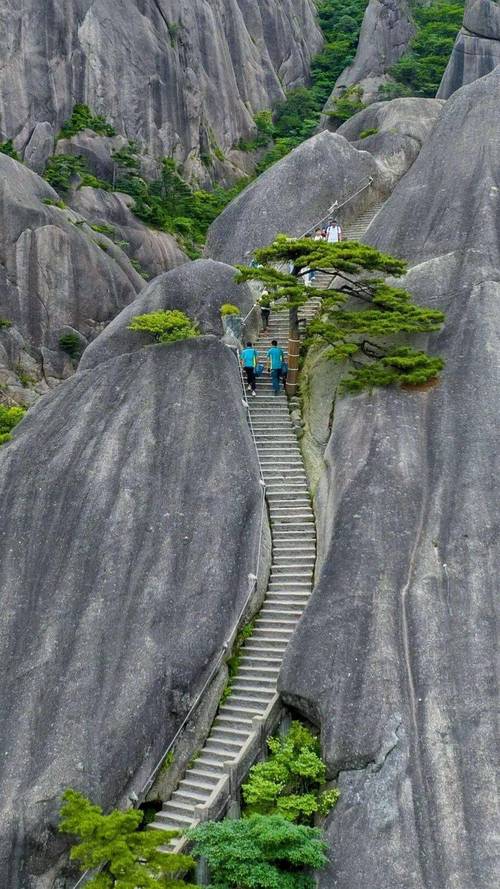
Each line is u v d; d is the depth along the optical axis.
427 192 33.62
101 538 23.39
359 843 17.53
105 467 25.00
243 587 22.64
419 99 50.28
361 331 26.80
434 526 22.20
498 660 19.39
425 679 19.39
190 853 18.09
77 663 20.91
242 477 24.52
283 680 20.55
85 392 27.75
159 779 20.11
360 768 18.61
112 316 45.44
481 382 25.23
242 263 37.78
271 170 41.81
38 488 25.02
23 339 42.44
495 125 34.94
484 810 17.34
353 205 41.53
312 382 29.62
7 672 21.22
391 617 20.48
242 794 19.77
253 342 32.31
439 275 29.36
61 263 44.00
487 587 20.66
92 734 19.67
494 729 18.36
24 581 23.02
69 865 18.50
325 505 24.80
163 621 21.59
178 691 20.62
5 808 18.72
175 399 26.59
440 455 23.81
